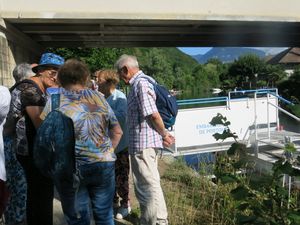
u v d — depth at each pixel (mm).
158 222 4254
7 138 4035
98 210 3410
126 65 4184
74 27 12711
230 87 79438
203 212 5414
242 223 2557
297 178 2480
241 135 10734
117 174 5113
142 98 4047
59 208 5387
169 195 5848
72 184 3209
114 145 3533
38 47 16547
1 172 3287
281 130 11031
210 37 16844
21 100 3754
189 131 10086
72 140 3164
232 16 11273
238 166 2875
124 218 5129
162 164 8477
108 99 4973
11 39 10641
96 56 24250
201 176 6945
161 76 67562
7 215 4207
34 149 3246
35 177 3889
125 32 14602
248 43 19219
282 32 15406
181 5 10922
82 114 3234
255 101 10742
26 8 9930
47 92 3994
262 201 2592
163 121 4285
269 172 2777
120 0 10500
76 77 3355
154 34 15594
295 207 2707
